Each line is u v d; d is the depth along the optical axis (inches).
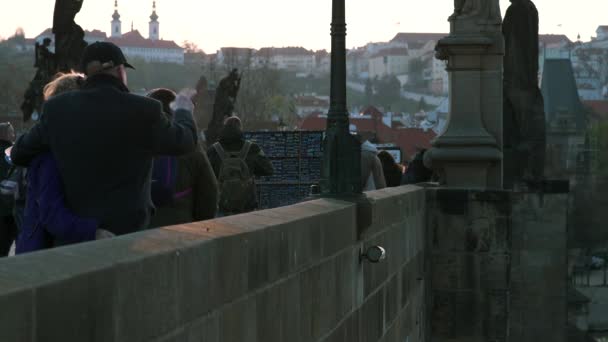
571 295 1258.6
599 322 2817.4
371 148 597.6
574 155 4813.0
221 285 207.2
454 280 649.6
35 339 135.4
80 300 146.4
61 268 147.6
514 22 704.4
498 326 649.6
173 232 201.3
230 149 470.0
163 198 300.0
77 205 212.4
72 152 210.8
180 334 183.9
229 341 212.5
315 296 292.7
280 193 753.0
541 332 662.5
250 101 4382.4
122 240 180.1
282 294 255.3
